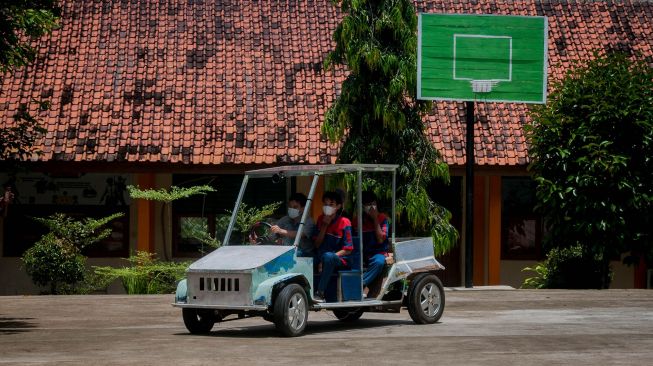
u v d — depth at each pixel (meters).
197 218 40.94
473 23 34.22
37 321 23.59
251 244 21.14
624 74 35.03
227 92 41.00
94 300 29.34
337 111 34.34
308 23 43.81
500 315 24.64
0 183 40.41
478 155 39.84
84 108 40.03
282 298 19.61
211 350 17.72
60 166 38.38
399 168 34.31
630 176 34.47
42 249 35.41
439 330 21.14
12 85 40.59
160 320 23.81
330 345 18.39
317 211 37.69
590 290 32.72
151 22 43.50
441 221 34.69
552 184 34.59
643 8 46.16
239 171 38.94
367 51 33.16
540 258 42.41
